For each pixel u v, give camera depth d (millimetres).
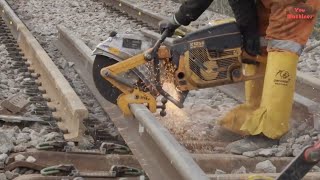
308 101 6984
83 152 5840
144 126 5449
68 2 20484
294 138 6402
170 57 6246
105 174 5441
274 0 5855
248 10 6172
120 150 5980
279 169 5746
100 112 7629
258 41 6281
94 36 14742
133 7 17984
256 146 6020
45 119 6977
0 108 7312
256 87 6512
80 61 10422
